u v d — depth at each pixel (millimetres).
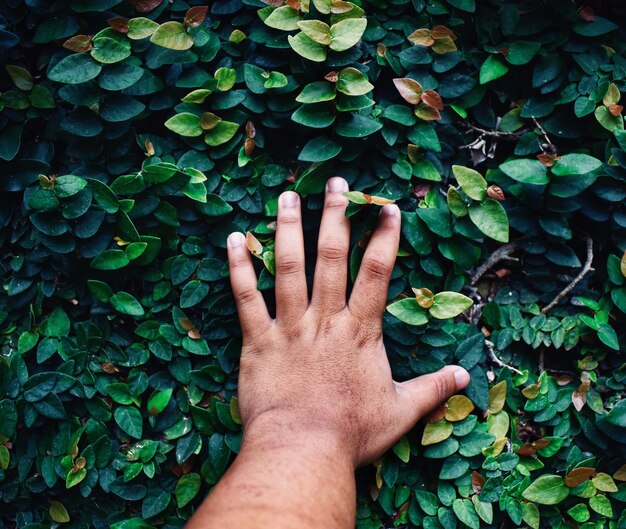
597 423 478
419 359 473
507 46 480
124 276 474
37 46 474
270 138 486
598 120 469
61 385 468
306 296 448
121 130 462
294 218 448
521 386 489
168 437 472
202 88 460
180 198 470
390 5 476
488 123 495
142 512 470
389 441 441
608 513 470
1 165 467
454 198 459
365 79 439
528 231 484
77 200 448
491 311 490
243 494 349
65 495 486
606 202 476
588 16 476
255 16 472
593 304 480
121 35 446
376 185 470
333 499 367
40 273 477
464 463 469
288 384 432
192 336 471
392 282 474
